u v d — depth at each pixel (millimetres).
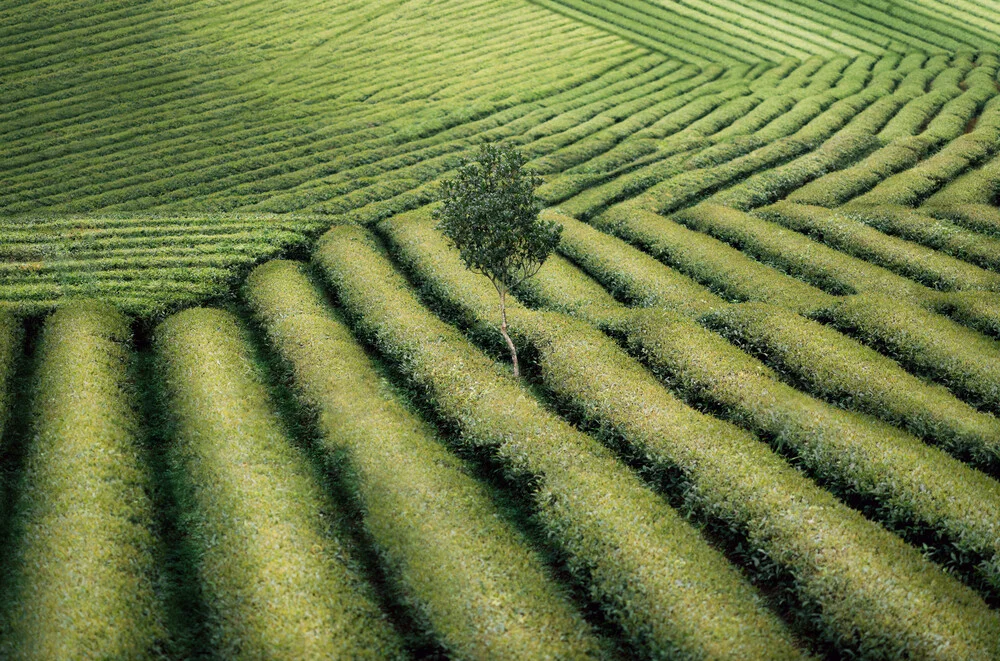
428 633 22750
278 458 30312
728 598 22938
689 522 27766
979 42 92125
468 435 31875
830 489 28734
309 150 66938
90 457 29594
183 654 22984
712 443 29625
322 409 33375
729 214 54344
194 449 30922
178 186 60438
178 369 36688
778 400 32375
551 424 31609
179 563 26438
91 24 86188
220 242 50625
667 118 75062
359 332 41438
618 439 31922
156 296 43688
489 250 34062
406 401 35438
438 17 95312
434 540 25422
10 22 84438
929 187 58000
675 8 98125
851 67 87562
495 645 21531
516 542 26078
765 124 74250
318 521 27031
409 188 60688
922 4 97812
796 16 96938
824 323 40344
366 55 85750
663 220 53844
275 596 23203
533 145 68125
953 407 31750
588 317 41469
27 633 22125
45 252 48125
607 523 25969
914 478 27109
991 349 35688
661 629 22141
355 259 48094
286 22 91125
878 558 23672
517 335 39375
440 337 38750
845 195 57938
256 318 42469
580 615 23500
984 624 21391
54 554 24797
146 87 76500
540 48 89188
